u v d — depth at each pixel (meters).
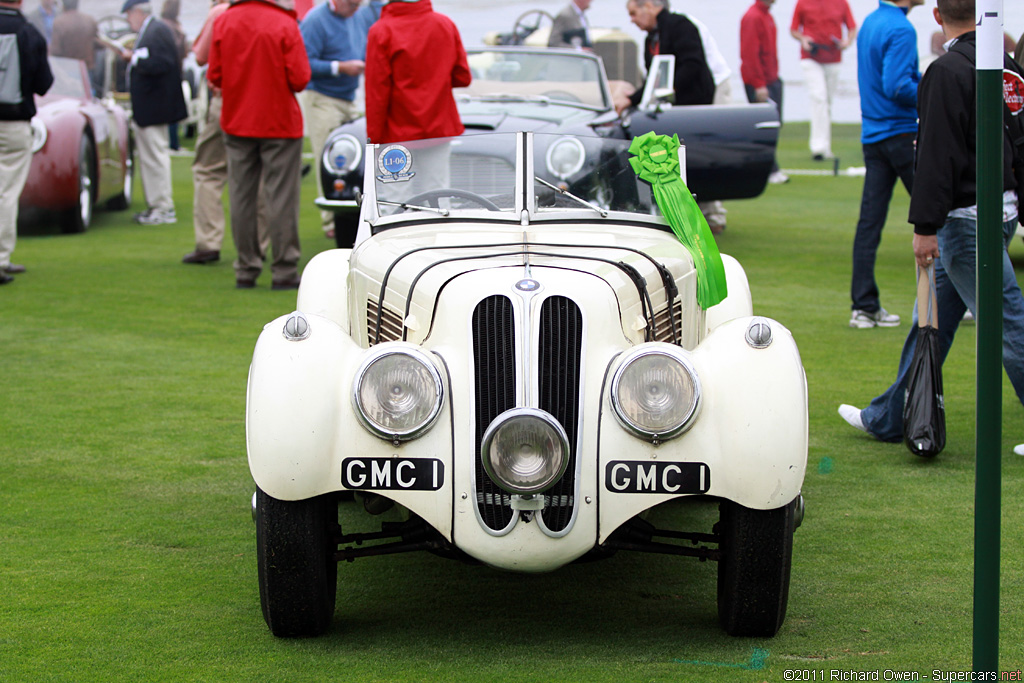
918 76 14.08
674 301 7.66
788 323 15.45
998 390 5.33
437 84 15.31
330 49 21.25
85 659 6.46
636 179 8.80
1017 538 8.31
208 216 19.70
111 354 13.81
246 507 9.10
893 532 8.50
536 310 6.62
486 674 6.28
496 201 8.81
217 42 16.62
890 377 12.85
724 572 6.72
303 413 6.41
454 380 6.55
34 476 9.71
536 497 6.28
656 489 6.41
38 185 22.05
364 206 9.09
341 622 7.08
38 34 17.27
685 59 20.67
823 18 34.38
